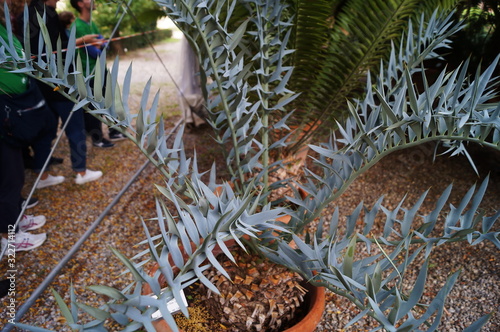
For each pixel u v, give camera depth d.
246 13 1.97
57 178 2.86
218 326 1.51
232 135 1.53
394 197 2.68
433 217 1.13
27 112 1.95
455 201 2.60
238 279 1.45
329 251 1.03
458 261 2.09
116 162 3.21
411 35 1.60
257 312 1.41
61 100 2.43
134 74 4.49
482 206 2.55
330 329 1.72
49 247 2.26
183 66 3.56
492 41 2.62
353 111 1.13
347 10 2.01
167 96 4.35
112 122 1.17
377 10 1.86
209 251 0.89
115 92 1.12
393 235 2.31
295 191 1.52
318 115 2.34
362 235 1.26
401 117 1.10
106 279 2.04
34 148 2.51
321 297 1.43
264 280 1.44
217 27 1.32
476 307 1.80
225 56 1.40
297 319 1.50
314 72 2.15
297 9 1.88
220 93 1.45
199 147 3.47
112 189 2.86
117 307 0.76
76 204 2.67
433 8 2.05
